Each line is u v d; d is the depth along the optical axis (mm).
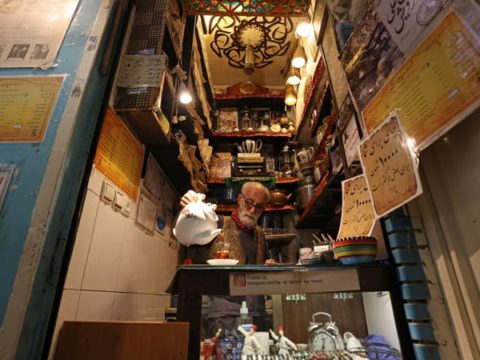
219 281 765
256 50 2898
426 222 739
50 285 784
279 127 3018
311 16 1916
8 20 1132
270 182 2465
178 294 755
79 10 1165
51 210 816
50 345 744
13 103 962
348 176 1257
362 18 940
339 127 1357
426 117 633
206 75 2658
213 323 783
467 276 630
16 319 695
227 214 2639
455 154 659
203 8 1894
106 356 754
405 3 721
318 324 821
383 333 757
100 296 1045
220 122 3080
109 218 1127
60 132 915
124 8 1302
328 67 1529
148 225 1539
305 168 2520
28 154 883
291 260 2658
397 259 747
